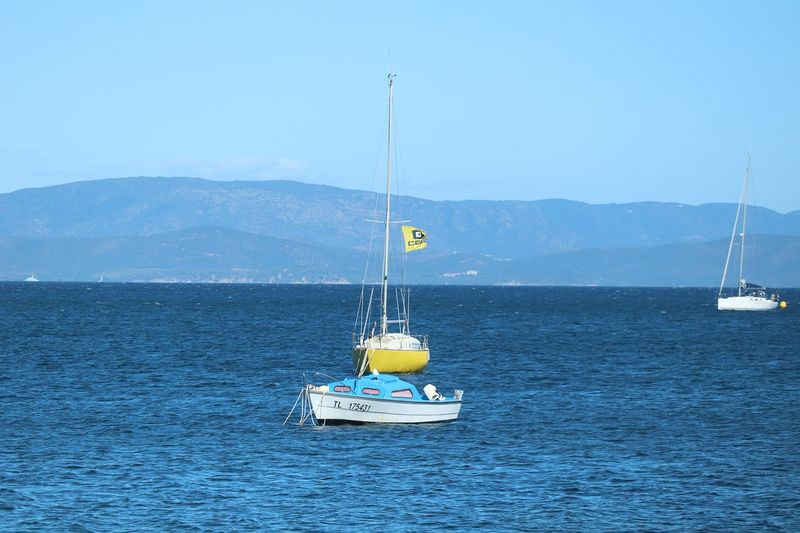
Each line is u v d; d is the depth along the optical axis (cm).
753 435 13438
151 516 9394
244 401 16200
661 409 15712
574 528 9162
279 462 11538
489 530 9100
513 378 19825
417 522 9306
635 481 10775
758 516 9538
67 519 9275
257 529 9062
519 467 11394
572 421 14488
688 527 9206
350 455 11938
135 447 12300
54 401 15962
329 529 9081
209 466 11306
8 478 10631
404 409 13912
